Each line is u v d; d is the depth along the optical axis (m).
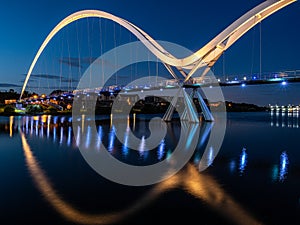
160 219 8.34
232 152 20.30
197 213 8.74
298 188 11.18
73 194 10.48
